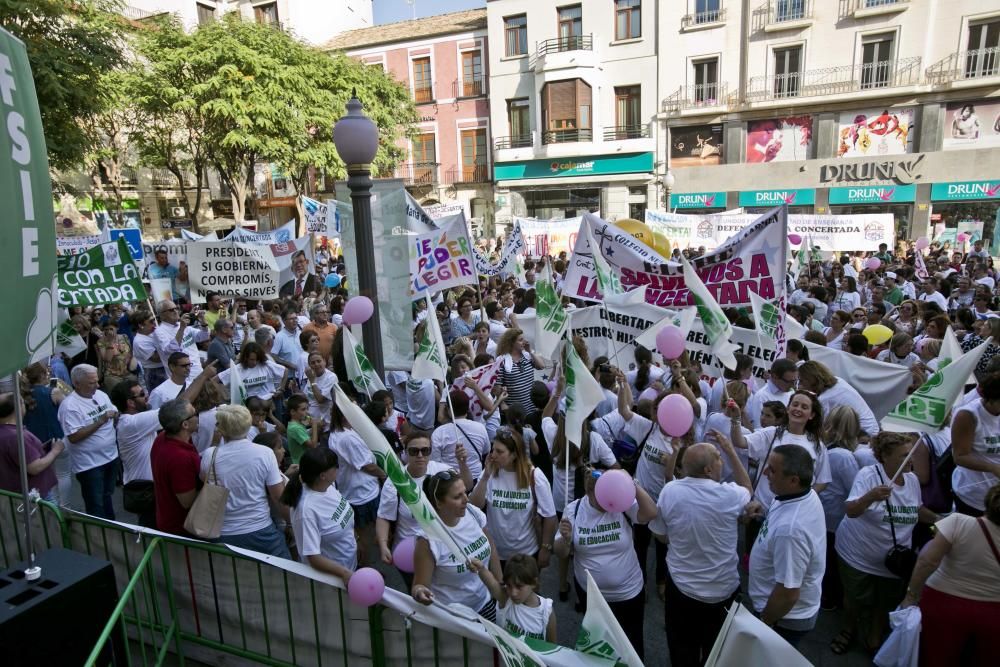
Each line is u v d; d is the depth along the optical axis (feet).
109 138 77.00
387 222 21.61
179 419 14.02
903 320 28.99
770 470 11.15
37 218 8.27
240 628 12.91
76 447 18.94
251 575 12.64
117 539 13.29
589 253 23.95
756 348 20.25
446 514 11.71
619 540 12.40
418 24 113.80
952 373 12.87
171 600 13.00
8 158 7.74
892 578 13.30
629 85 93.56
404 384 25.91
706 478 11.70
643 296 21.06
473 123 106.22
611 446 17.44
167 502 14.14
